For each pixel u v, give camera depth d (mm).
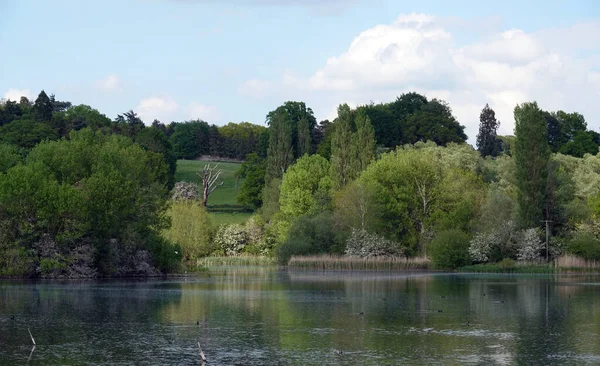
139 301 65750
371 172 140875
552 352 41250
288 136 191875
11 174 93000
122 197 96750
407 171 139375
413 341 44688
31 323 51594
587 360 39156
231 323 51781
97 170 99938
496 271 117312
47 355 40250
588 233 122438
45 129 189000
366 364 38094
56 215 93188
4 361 38750
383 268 125812
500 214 124562
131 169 106000
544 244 120188
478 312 58625
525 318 55094
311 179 161250
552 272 114500
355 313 57688
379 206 133000
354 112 195375
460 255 122438
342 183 156750
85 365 37750
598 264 116188
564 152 197875
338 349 42062
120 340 44719
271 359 39281
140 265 101625
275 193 173625
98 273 99125
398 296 71938
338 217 134375
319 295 72500
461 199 136750
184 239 133000
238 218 187375
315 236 134250
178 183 199250
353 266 125500
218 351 41375
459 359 39375
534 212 121812
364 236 129125
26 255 92125
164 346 42844
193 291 76875
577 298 69812
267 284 88188
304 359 39281
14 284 85250
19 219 93125
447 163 157875
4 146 136125
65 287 80875
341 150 158500
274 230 160125
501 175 161625
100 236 97875
